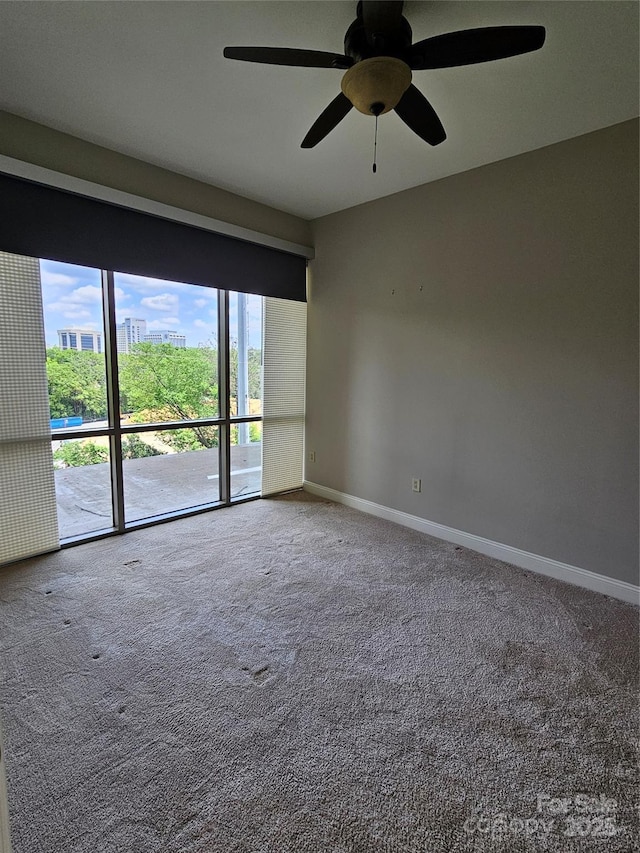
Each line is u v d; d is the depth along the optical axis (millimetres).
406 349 3498
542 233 2701
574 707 1734
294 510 3973
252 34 1817
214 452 3963
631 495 2486
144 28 1780
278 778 1424
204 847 1214
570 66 1938
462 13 1696
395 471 3682
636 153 2342
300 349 4348
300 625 2252
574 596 2576
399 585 2682
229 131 2580
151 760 1474
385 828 1280
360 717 1675
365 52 1605
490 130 2480
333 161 2930
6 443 2721
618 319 2461
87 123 2512
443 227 3178
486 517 3127
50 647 2029
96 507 3293
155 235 3150
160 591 2555
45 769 1427
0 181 2477
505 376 2941
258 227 3715
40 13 1698
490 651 2068
